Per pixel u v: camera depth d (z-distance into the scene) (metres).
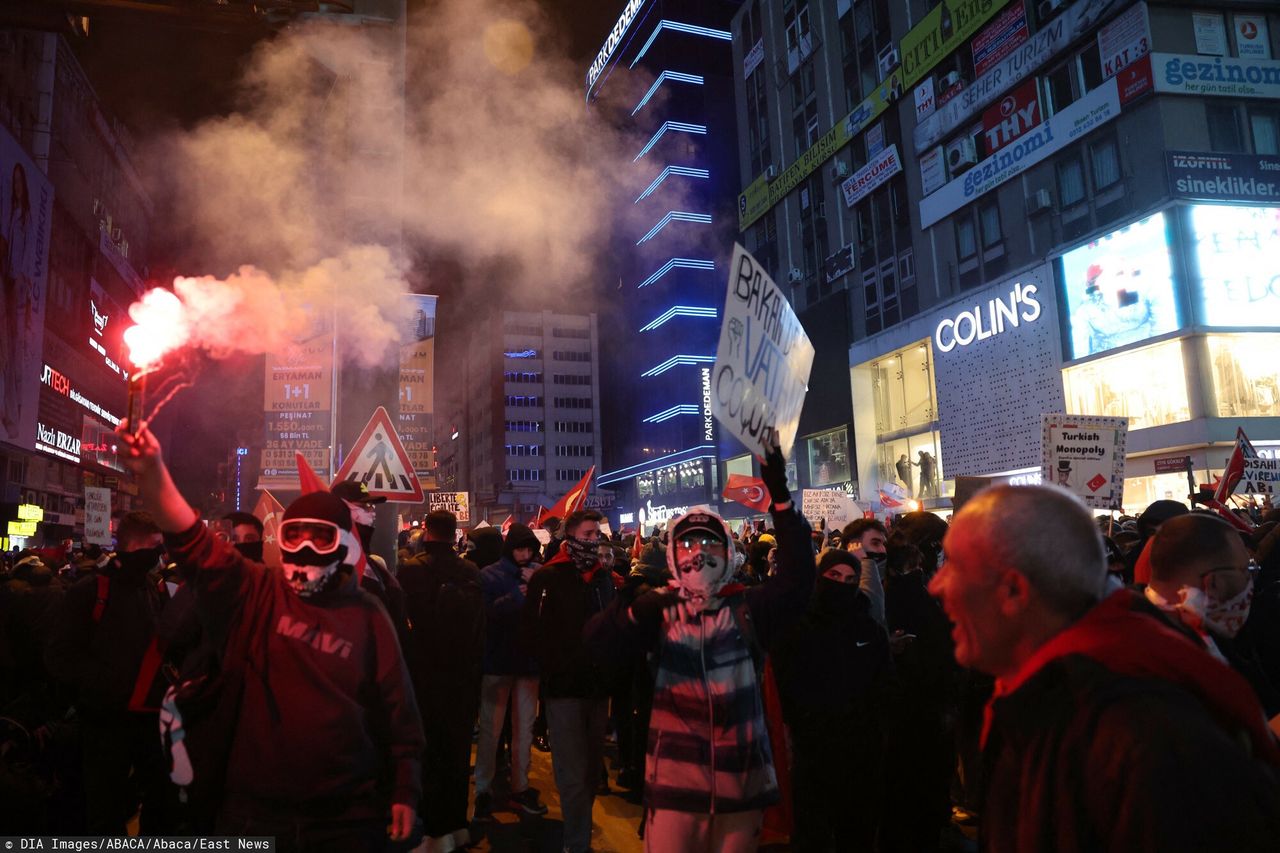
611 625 3.73
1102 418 7.79
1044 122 28.19
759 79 49.25
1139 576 3.42
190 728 2.76
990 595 1.52
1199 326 22.72
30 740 4.18
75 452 44.75
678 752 3.45
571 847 5.33
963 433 31.64
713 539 3.65
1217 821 1.16
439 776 5.29
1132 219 24.48
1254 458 8.84
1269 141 24.61
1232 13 24.94
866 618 4.64
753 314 3.88
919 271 34.94
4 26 7.85
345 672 2.84
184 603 3.57
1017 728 1.43
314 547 2.83
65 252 42.56
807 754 4.54
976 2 31.25
